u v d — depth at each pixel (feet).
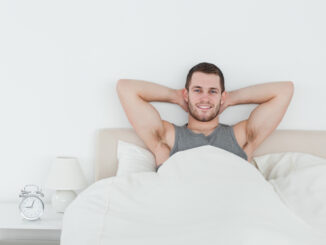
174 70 7.63
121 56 7.61
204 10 7.61
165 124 7.20
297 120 7.62
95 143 7.60
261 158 7.09
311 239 4.74
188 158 5.90
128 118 7.16
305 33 7.59
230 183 5.16
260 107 7.19
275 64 7.58
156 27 7.61
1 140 7.55
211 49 7.63
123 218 5.08
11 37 7.52
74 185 6.79
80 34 7.57
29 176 7.59
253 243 4.20
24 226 6.24
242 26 7.62
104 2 7.57
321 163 6.51
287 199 5.49
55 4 7.55
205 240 4.29
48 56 7.55
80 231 5.16
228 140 7.05
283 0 7.60
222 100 7.30
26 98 7.55
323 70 7.59
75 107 7.58
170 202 5.13
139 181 5.73
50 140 7.59
